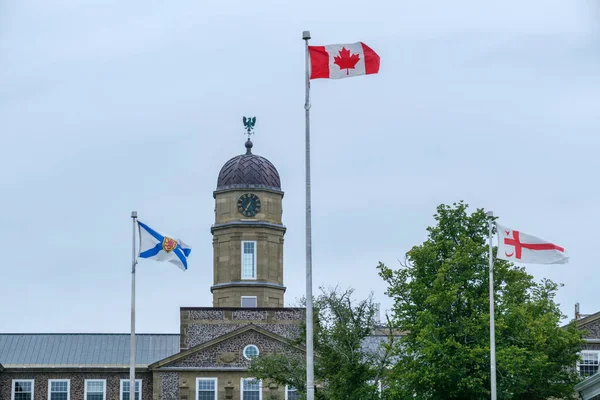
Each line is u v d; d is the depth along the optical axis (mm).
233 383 106500
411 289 85625
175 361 106812
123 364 110062
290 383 95562
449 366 81938
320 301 88750
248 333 107375
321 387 101875
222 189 117062
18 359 110250
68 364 109750
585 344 103062
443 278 83938
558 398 96438
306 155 58938
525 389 87250
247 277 115312
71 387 108562
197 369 106625
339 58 59906
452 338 82188
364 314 88688
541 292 93688
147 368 107938
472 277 84812
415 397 84688
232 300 114562
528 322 87188
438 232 88062
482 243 87312
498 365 80812
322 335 86875
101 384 108750
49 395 108250
